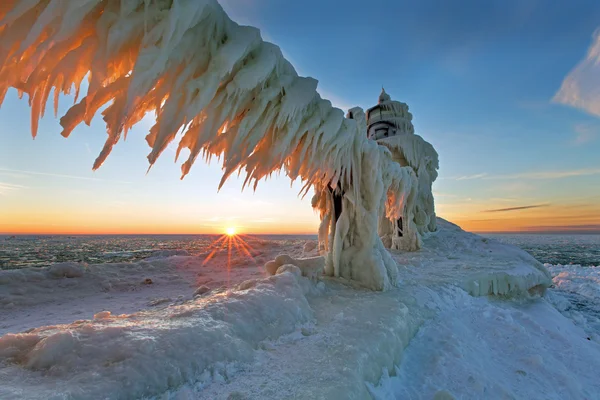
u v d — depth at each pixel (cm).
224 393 235
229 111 361
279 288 460
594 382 455
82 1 215
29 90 246
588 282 1415
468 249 1411
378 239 691
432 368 391
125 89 263
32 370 221
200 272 1030
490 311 656
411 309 532
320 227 751
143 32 259
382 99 2042
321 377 263
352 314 445
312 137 500
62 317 550
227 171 375
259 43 368
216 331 293
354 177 664
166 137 283
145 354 237
